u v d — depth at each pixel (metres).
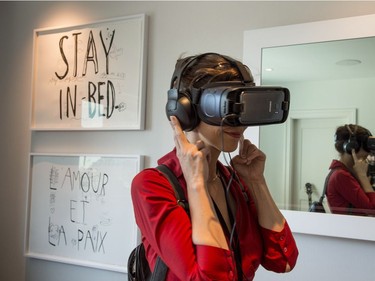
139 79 1.64
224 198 0.77
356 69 1.30
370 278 1.26
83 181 1.74
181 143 0.66
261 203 0.78
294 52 1.38
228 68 0.68
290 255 0.76
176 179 0.70
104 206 1.69
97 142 1.74
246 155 0.79
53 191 1.81
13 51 1.97
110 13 1.76
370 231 1.23
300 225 1.32
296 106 1.37
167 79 1.61
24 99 1.93
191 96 0.67
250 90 0.61
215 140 0.66
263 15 1.46
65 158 1.79
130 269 0.81
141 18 1.65
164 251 0.61
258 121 0.62
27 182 1.87
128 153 1.67
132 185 0.68
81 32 1.79
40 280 1.83
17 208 1.91
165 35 1.63
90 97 1.75
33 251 1.84
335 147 1.31
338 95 1.32
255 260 0.74
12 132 1.94
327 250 1.32
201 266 0.58
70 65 1.80
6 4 1.97
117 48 1.70
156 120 1.62
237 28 1.50
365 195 1.26
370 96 1.27
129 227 1.62
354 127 1.29
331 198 1.31
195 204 0.63
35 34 1.89
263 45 1.42
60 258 1.76
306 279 1.34
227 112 0.60
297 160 1.36
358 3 1.32
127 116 1.66
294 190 1.36
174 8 1.62
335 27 1.31
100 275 1.70
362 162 1.28
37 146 1.88
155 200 0.63
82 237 1.73
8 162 1.94
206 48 1.55
